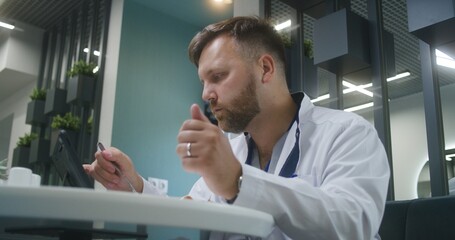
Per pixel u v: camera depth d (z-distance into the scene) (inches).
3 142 252.8
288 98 42.3
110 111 161.0
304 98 43.2
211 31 38.5
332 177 31.4
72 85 174.2
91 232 19.0
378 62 118.9
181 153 22.8
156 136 165.2
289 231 25.4
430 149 100.6
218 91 36.2
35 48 226.4
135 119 161.8
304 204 24.7
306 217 24.7
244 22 38.9
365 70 124.4
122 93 161.8
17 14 215.0
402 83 138.3
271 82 39.2
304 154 38.4
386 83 119.3
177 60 179.8
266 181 24.2
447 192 96.6
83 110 181.6
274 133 42.0
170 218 16.0
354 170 31.1
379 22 122.6
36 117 195.8
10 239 22.2
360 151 33.4
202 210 16.6
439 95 103.4
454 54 104.0
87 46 199.5
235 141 47.9
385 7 127.1
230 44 37.0
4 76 223.9
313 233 25.3
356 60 117.9
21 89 237.8
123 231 18.4
